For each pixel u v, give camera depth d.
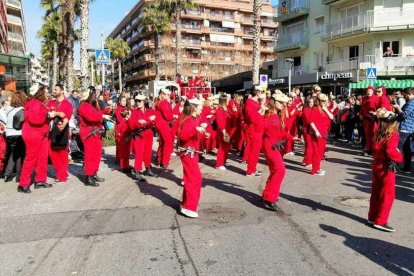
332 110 17.53
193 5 41.34
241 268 4.63
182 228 5.94
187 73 73.81
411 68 28.72
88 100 8.50
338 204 7.25
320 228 5.98
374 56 30.25
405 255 5.02
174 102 16.11
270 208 6.86
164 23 51.53
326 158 12.24
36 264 4.76
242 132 12.15
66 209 6.88
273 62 47.59
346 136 16.66
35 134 7.94
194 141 6.47
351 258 4.92
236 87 50.41
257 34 25.14
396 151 5.65
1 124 8.95
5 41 63.62
